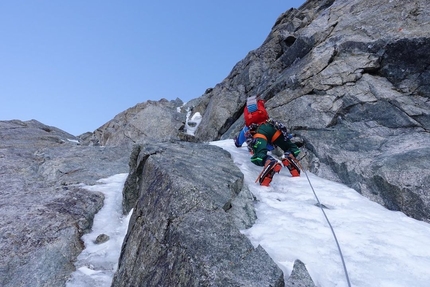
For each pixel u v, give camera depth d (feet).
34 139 30.83
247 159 20.53
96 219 15.03
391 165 15.55
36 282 10.85
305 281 8.80
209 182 13.64
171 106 50.72
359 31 24.77
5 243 12.37
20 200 16.06
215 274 8.07
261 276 8.24
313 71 24.52
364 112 20.79
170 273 8.99
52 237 12.91
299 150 20.08
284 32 38.75
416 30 21.43
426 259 10.16
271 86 28.58
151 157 15.06
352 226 12.39
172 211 10.63
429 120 18.45
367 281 9.12
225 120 35.09
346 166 17.78
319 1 44.34
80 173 21.08
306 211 13.91
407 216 13.67
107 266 11.94
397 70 21.45
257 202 14.88
